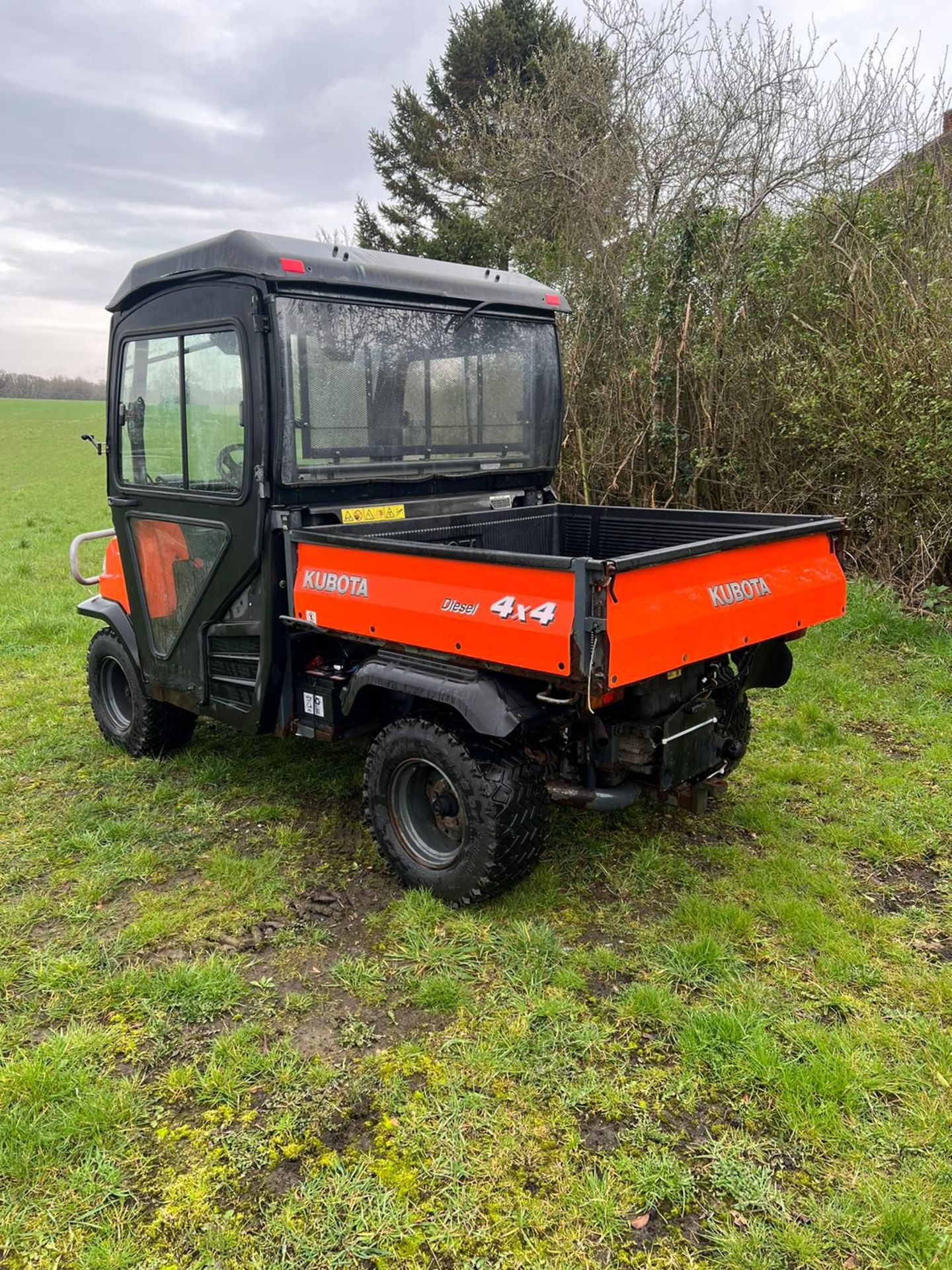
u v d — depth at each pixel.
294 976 2.93
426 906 3.20
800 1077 2.38
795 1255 1.94
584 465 8.64
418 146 24.11
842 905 3.26
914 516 6.94
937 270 6.91
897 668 5.84
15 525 15.37
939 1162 2.15
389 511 3.87
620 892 3.36
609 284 8.70
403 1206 2.07
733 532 4.06
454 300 3.94
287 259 3.32
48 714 5.54
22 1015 2.76
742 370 7.88
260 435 3.43
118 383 4.20
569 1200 2.07
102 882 3.52
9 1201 2.11
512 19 22.81
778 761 4.54
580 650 2.56
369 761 3.40
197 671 4.10
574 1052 2.54
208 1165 2.20
